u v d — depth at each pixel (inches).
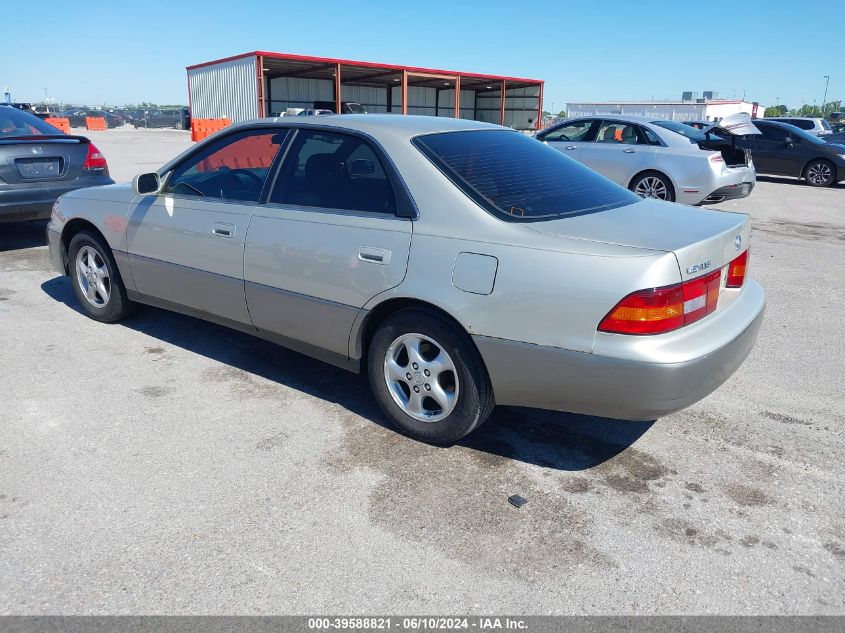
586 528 111.3
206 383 163.3
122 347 185.0
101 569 99.9
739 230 130.1
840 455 134.6
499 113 1769.2
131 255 183.3
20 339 189.3
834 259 306.2
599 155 426.0
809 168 639.1
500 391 123.4
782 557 105.0
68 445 133.6
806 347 192.2
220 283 161.9
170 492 118.7
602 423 147.5
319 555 103.7
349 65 1289.4
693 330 114.7
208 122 1176.8
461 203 125.3
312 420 145.9
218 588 96.7
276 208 150.3
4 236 325.1
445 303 122.4
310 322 146.0
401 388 139.0
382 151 136.3
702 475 127.3
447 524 111.6
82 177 285.6
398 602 94.7
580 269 111.5
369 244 132.4
